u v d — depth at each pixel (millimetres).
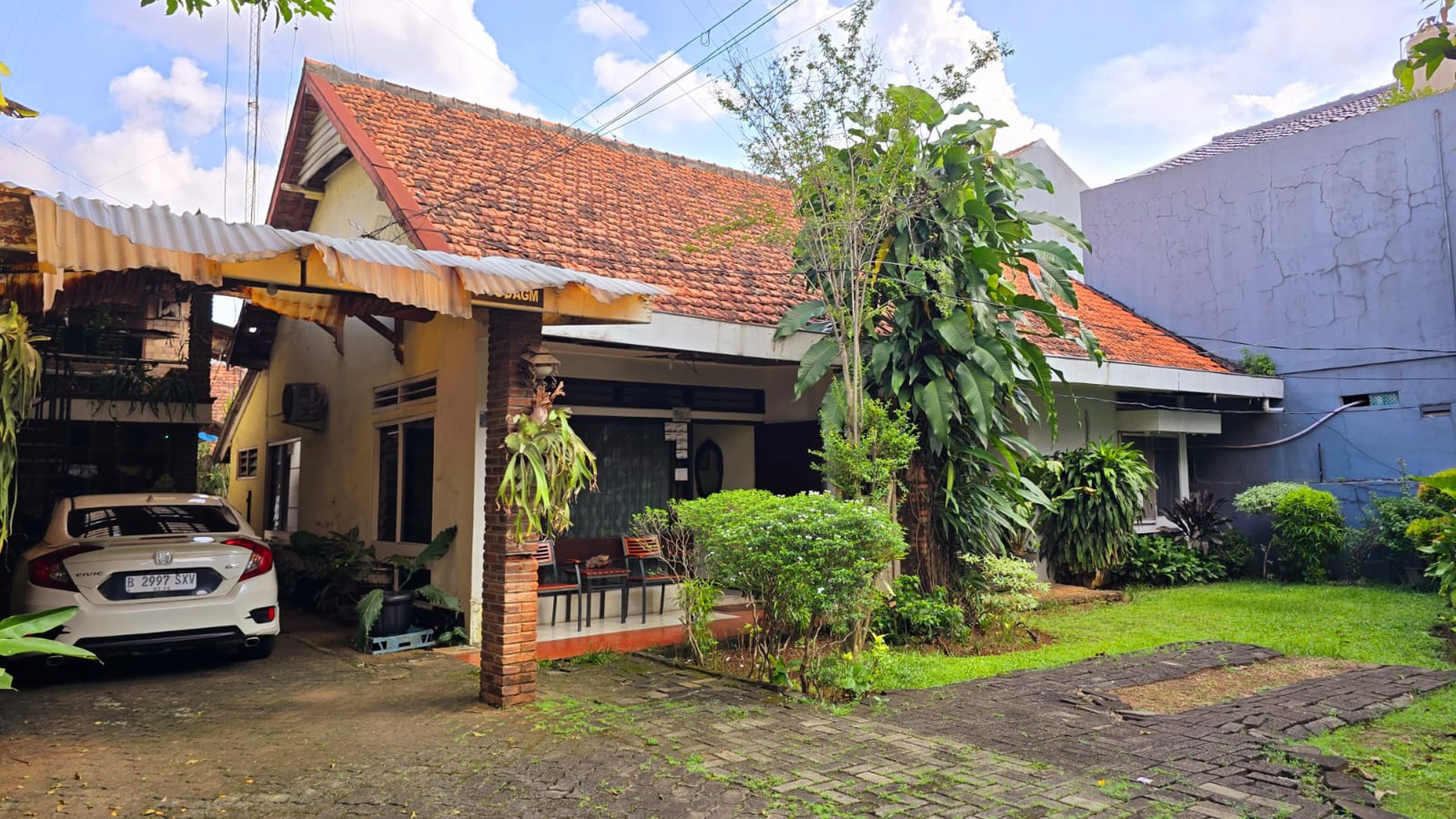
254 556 6965
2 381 4387
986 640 8125
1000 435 8875
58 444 11359
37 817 3834
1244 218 14320
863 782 4297
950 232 8234
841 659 6660
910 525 8602
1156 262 15484
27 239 4289
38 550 6637
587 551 9570
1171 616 9648
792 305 9703
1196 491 14727
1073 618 9547
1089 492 11320
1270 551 13336
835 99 7590
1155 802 4043
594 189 10898
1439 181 12156
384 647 7590
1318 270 13414
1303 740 5027
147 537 6828
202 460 18812
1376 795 4164
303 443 12664
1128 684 6383
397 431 9836
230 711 5629
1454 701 5902
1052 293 9461
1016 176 8727
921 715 5551
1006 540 10562
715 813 3910
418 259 5219
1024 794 4137
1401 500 11914
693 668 6914
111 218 4461
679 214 11164
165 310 13945
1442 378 12078
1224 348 14516
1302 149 13641
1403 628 8656
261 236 4770
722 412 10820
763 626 7051
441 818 3855
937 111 7844
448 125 10945
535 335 5973
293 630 8844
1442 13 3635
